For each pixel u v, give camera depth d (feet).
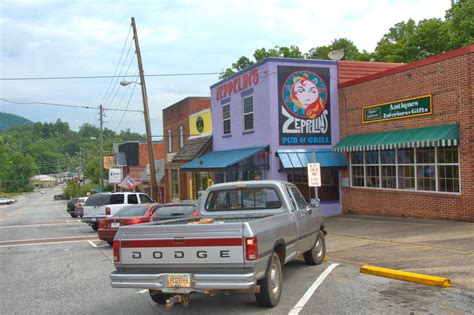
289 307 23.03
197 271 20.97
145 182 150.51
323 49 126.72
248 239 20.30
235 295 26.05
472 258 30.48
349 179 64.18
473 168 44.11
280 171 63.67
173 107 114.32
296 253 27.91
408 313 21.24
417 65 50.80
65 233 70.59
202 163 76.95
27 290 29.71
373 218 55.93
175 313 23.11
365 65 68.69
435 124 48.52
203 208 29.37
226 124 79.71
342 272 30.53
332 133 66.33
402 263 30.94
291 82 64.54
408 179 53.16
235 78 74.79
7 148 558.15
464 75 44.62
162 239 21.43
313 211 32.55
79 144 636.07
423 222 47.85
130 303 25.57
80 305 25.49
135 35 84.69
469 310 21.21
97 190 242.58
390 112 55.42
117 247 22.24
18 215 154.30
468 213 44.65
